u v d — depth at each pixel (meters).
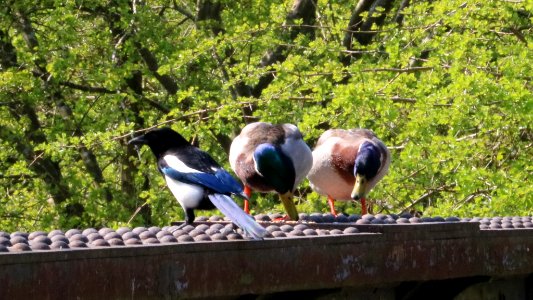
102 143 16.86
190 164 6.87
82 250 4.37
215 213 16.66
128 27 20.52
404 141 15.92
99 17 22.41
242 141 8.91
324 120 14.73
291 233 5.79
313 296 5.78
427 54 18.92
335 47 16.00
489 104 13.70
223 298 5.32
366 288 6.09
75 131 22.02
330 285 5.55
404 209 16.11
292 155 8.62
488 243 6.64
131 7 22.03
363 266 5.76
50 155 20.02
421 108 13.57
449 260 6.32
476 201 14.27
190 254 4.84
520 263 6.94
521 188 13.37
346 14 22.16
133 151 22.27
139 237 5.51
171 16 26.47
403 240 6.01
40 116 24.52
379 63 15.54
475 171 13.70
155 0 23.16
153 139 7.24
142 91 23.47
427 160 13.88
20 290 4.13
